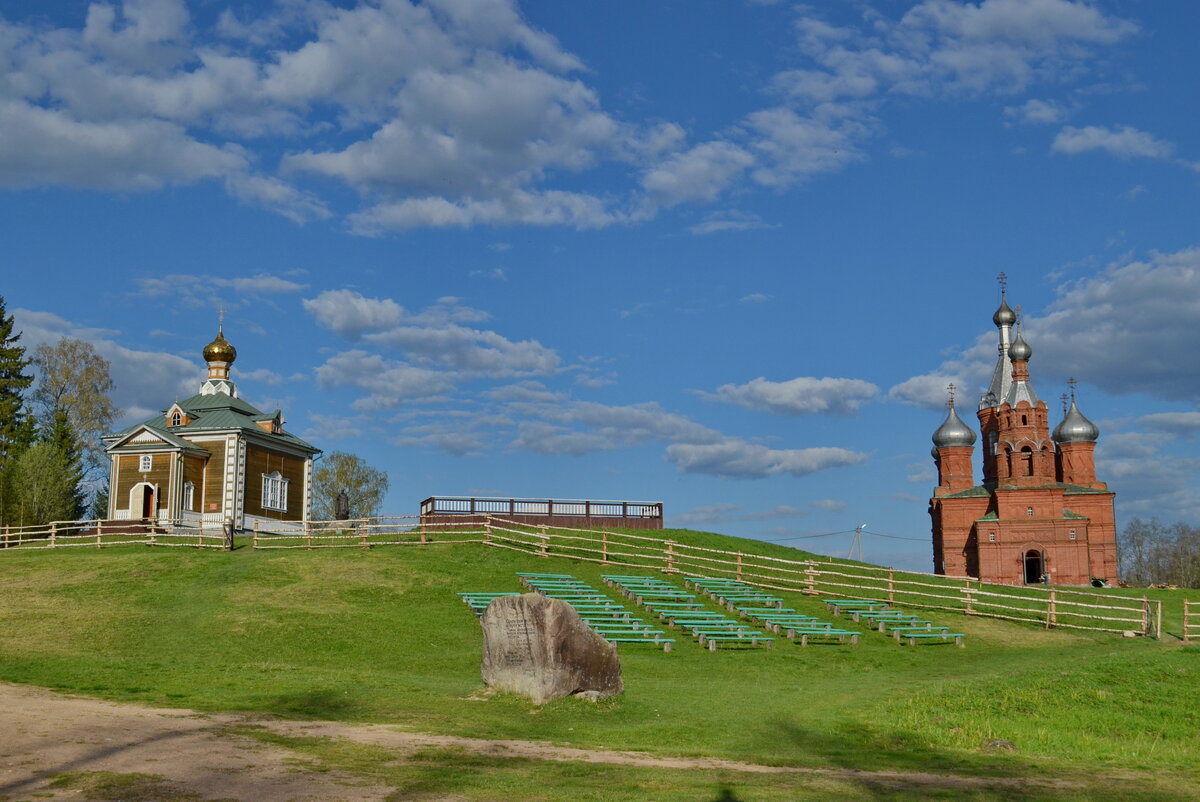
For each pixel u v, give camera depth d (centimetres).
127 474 6769
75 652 3180
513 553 5156
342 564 4719
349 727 2111
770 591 4828
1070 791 1800
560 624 2561
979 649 3997
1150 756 2256
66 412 8412
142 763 1650
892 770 1967
